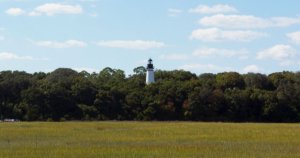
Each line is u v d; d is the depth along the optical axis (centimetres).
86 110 13988
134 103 14375
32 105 13725
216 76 16612
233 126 8712
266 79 15988
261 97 14300
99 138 6131
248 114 14312
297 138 6059
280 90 14600
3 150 4569
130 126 8575
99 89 14738
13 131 6988
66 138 6109
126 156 4238
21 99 14038
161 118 14250
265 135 6525
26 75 15875
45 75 16662
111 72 17862
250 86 15700
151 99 14425
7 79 14600
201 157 4184
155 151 4528
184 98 14638
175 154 4356
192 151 4538
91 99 14338
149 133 6994
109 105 14300
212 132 7144
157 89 14838
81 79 15088
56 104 13825
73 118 13825
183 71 17962
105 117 14125
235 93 14462
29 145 5141
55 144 5291
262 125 9231
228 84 15662
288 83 15150
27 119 13562
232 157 4178
